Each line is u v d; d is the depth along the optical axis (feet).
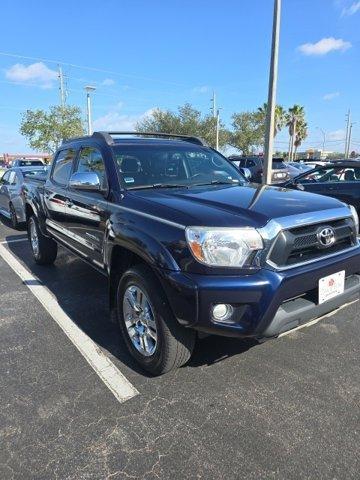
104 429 8.72
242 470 7.56
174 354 9.91
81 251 14.93
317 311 9.89
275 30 42.06
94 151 14.30
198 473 7.54
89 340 12.64
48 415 9.19
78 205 14.37
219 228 8.89
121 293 11.21
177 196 11.16
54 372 10.89
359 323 13.32
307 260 9.68
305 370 10.66
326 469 7.53
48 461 7.90
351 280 10.98
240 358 11.28
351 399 9.45
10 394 9.96
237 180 14.67
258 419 8.87
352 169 27.40
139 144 14.02
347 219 10.84
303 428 8.56
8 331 13.37
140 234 10.07
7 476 7.57
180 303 9.02
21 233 30.45
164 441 8.33
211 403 9.46
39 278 18.81
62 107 104.83
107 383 10.32
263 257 9.00
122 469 7.68
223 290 8.65
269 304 8.85
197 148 15.35
